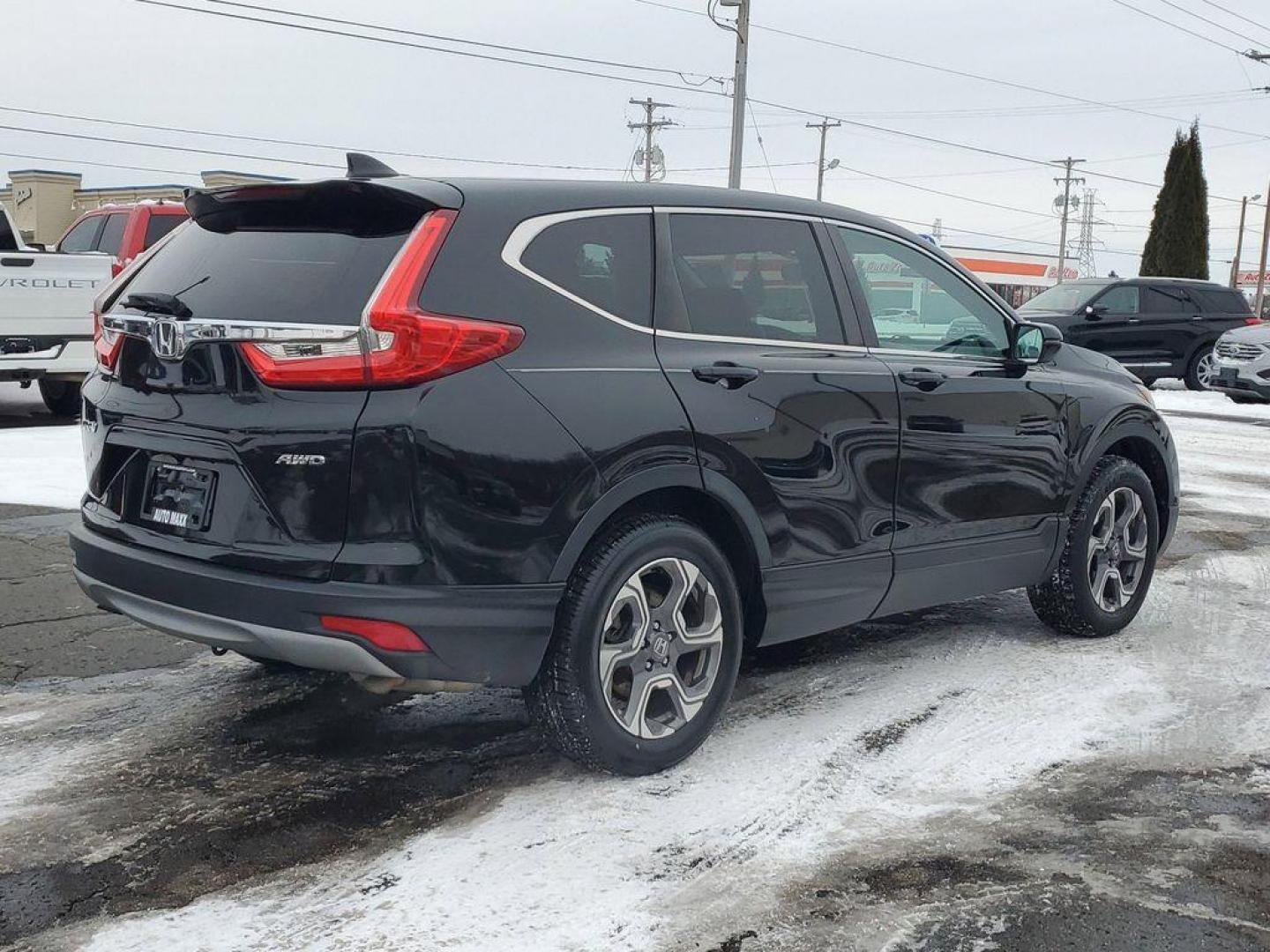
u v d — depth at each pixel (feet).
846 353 14.34
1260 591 21.34
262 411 10.88
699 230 13.26
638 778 12.43
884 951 9.24
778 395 13.16
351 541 10.63
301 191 11.52
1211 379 58.18
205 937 9.27
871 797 12.12
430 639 10.72
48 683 15.11
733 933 9.47
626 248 12.55
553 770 12.60
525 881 10.27
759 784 12.37
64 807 11.53
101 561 12.07
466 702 14.73
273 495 10.82
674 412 12.14
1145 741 13.79
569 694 11.66
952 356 15.79
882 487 14.37
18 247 39.42
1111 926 9.66
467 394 10.78
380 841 10.95
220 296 11.51
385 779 12.32
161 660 16.11
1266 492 32.83
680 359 12.51
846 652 17.12
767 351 13.42
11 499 25.96
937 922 9.70
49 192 148.36
